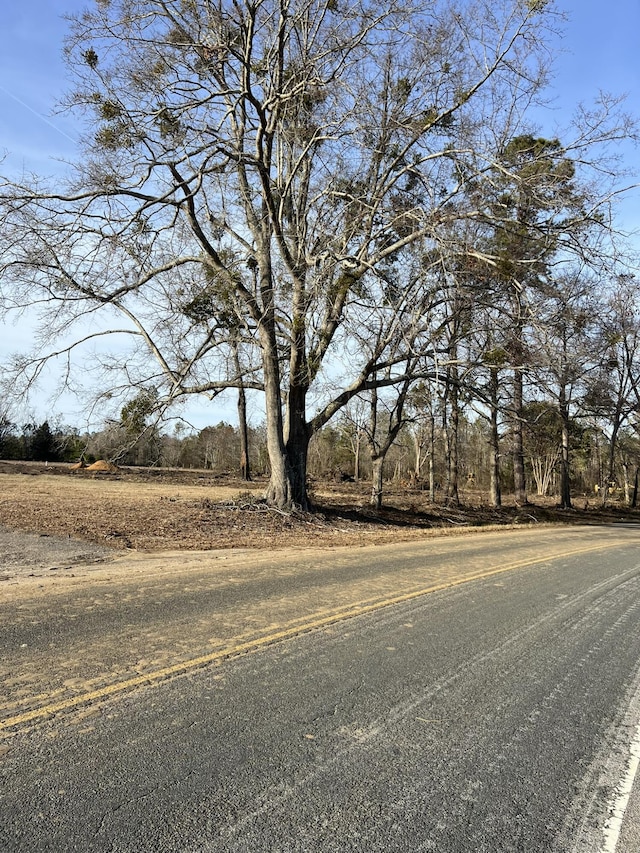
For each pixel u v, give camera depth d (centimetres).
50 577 890
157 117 1590
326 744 385
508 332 1786
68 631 597
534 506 3691
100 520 1588
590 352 1859
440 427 3500
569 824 313
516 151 1734
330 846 281
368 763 364
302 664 534
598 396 2580
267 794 322
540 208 1697
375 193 1855
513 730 427
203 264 1848
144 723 399
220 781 332
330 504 2714
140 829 285
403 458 6262
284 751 372
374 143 1845
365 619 706
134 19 1557
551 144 1988
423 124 1770
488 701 479
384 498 3522
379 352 1984
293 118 1922
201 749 367
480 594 905
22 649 537
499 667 563
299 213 1969
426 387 2452
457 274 1719
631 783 360
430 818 311
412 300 1719
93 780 326
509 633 686
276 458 2022
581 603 878
